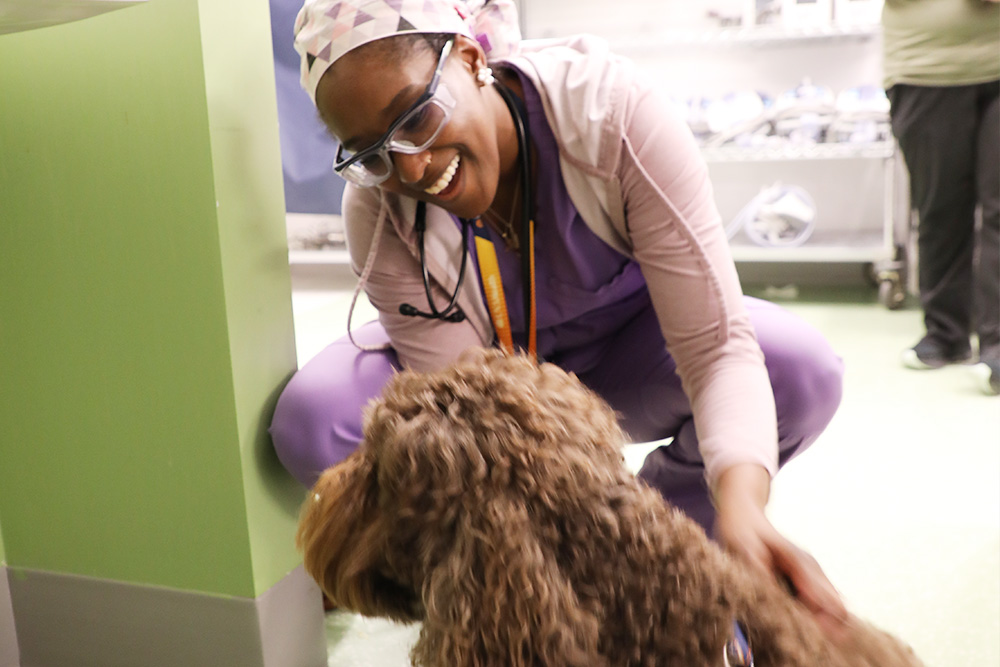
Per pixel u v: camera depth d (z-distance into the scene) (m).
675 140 1.28
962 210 2.82
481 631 0.63
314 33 1.11
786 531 1.87
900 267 3.78
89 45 1.25
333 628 1.60
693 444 1.50
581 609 0.65
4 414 1.44
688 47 4.27
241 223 1.29
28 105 1.31
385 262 1.40
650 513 0.70
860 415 2.54
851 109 3.84
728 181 4.36
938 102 2.73
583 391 0.76
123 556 1.41
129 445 1.37
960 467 2.16
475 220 1.39
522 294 1.47
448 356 1.44
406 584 0.74
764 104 4.03
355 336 1.55
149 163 1.26
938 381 2.81
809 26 3.92
